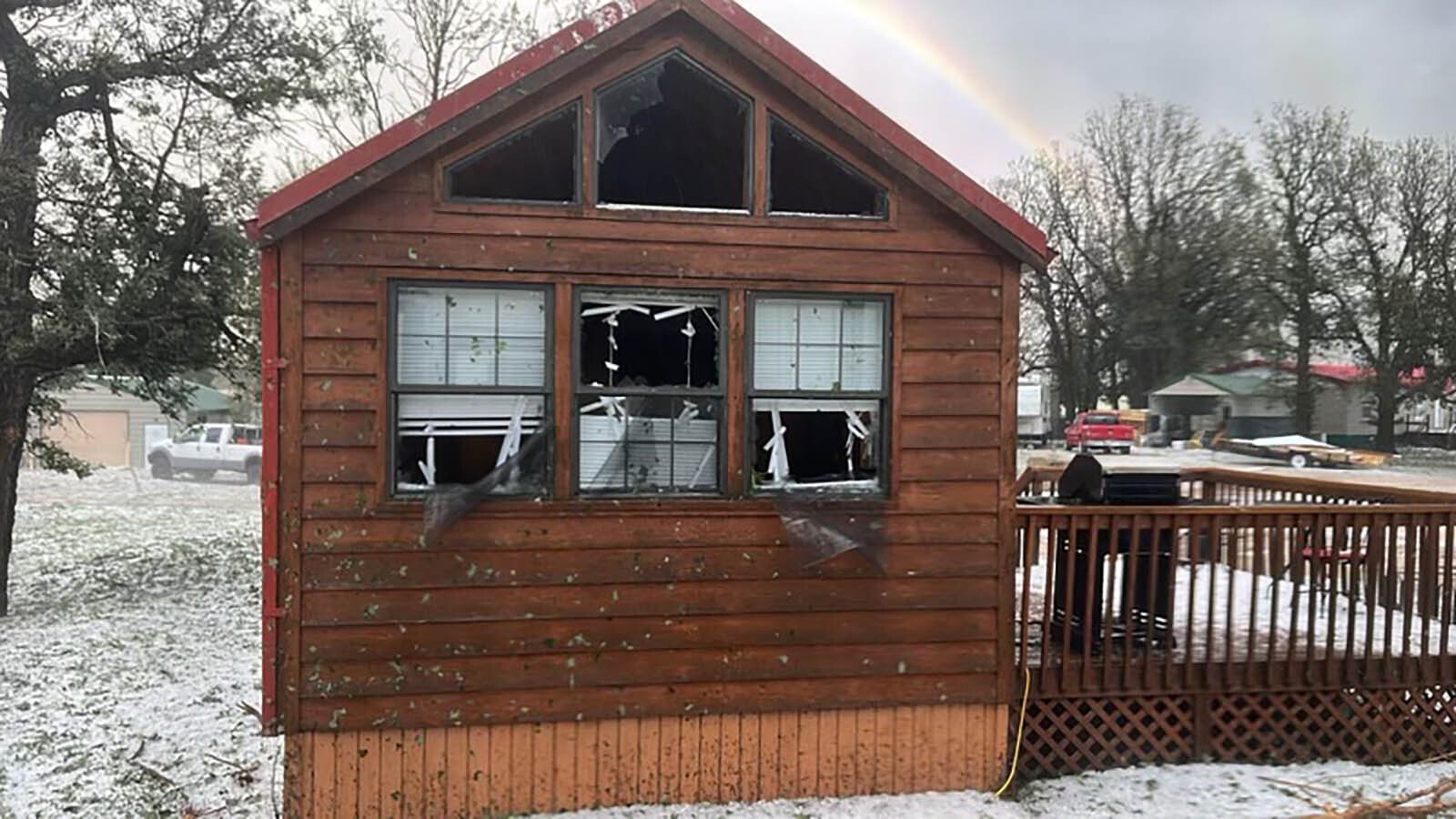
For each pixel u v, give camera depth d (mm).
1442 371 40562
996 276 5176
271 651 4621
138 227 9945
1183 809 5121
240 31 10531
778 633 5039
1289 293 43500
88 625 9477
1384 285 42094
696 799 5016
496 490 4773
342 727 4691
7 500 10422
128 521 18031
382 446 4652
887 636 5141
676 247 4883
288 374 4582
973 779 5270
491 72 4590
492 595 4797
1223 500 9586
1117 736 5672
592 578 4875
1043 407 54500
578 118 4789
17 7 9734
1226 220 43562
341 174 4496
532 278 4750
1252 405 48438
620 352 4938
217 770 5898
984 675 5254
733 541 4988
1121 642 6078
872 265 5051
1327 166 43094
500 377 4797
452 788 4801
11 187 9242
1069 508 5508
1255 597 5832
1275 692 5820
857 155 5031
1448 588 6016
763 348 5020
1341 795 5312
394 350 4668
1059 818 5000
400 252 4641
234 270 10656
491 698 4809
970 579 5211
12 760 5992
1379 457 35656
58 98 10148
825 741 5125
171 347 10352
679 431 4980
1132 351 46656
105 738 6387
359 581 4672
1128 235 45719
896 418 5082
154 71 10266
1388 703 5930
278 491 4598
